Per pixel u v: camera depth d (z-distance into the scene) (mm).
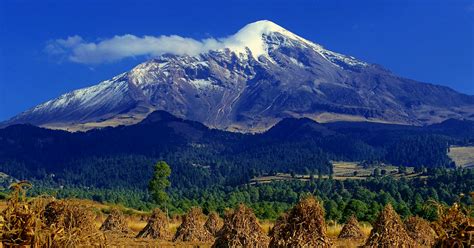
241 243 29156
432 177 173250
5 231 15359
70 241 16641
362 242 37375
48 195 19469
